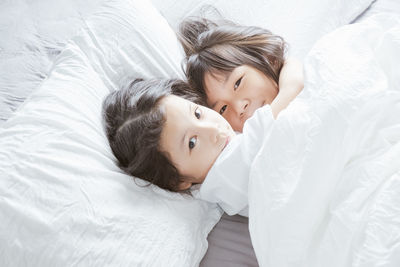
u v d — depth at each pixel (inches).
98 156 28.0
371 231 20.9
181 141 28.3
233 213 28.9
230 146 28.0
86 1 47.5
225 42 36.1
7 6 46.9
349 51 28.6
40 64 40.7
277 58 36.0
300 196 23.1
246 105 33.8
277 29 41.2
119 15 37.2
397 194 21.1
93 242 22.9
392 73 27.5
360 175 23.4
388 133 24.7
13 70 40.1
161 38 37.8
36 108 28.8
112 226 23.8
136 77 35.2
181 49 40.1
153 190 28.3
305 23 41.6
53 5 47.2
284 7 42.4
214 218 29.6
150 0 43.5
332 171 23.4
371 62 27.0
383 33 30.1
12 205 22.9
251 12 42.2
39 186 24.0
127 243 23.6
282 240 23.1
